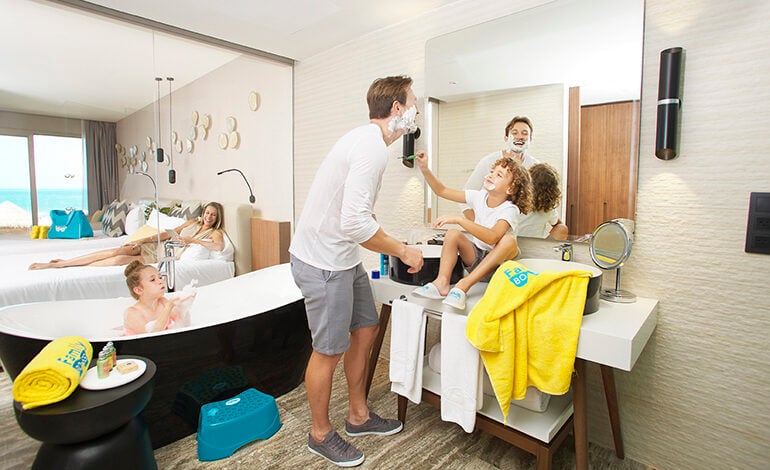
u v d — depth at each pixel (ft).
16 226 6.80
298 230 5.03
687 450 4.72
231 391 5.95
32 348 4.78
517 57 5.70
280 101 10.09
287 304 6.35
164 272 8.73
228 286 7.99
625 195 4.89
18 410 3.57
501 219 5.80
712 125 4.29
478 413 4.72
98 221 7.79
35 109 7.07
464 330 4.45
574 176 5.25
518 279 4.21
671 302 4.69
